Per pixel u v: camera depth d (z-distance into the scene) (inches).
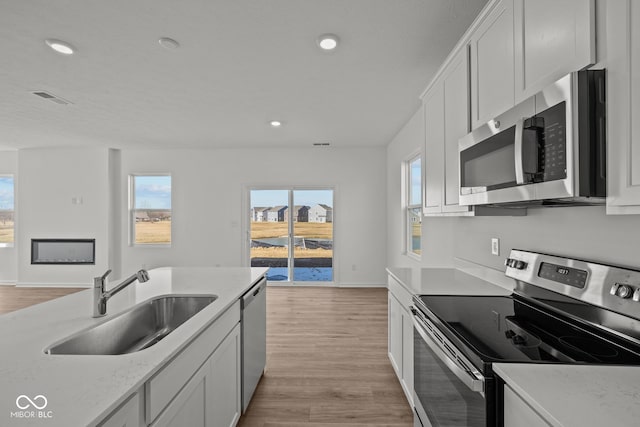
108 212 214.7
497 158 51.1
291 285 221.8
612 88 32.6
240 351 74.1
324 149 219.5
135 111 141.3
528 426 29.0
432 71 103.0
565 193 36.2
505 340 41.4
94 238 215.5
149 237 226.7
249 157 221.3
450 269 96.8
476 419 35.8
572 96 35.2
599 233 47.4
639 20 29.6
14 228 226.7
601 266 45.7
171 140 196.9
